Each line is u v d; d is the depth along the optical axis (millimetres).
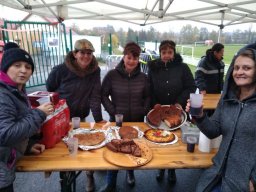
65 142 1663
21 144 1364
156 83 2516
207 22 4926
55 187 2412
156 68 2527
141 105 2355
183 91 2541
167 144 1692
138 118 2348
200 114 1458
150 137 1772
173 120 1987
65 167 1361
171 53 2441
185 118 2016
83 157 1484
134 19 5047
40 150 1520
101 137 1728
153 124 1994
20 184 2451
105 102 2352
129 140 1588
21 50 1331
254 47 1377
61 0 3730
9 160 1276
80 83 2250
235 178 1312
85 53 2107
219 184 1413
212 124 1500
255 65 1276
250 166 1259
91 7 4398
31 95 1651
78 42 2123
